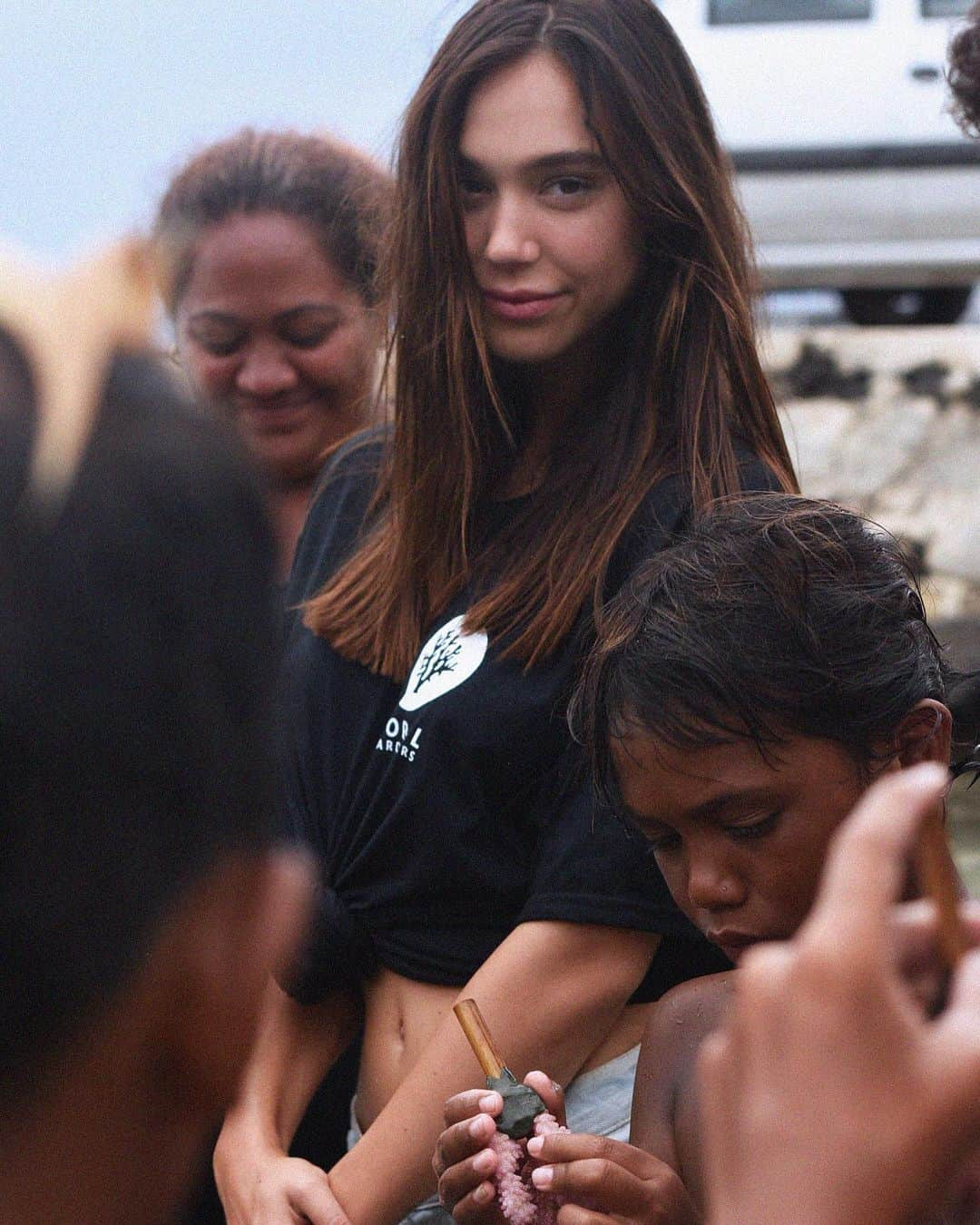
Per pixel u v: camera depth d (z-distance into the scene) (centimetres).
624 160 265
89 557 77
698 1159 206
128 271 82
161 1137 88
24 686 76
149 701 79
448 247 272
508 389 280
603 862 241
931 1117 88
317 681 276
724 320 269
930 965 101
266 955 89
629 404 266
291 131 364
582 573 251
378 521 291
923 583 737
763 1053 91
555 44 266
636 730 205
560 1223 192
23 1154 83
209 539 81
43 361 79
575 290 268
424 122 274
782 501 229
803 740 200
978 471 758
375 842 259
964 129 327
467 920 254
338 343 352
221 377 353
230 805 84
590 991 240
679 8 875
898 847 90
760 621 204
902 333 775
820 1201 87
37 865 78
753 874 203
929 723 209
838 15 863
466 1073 238
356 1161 240
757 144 858
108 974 81
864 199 852
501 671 252
